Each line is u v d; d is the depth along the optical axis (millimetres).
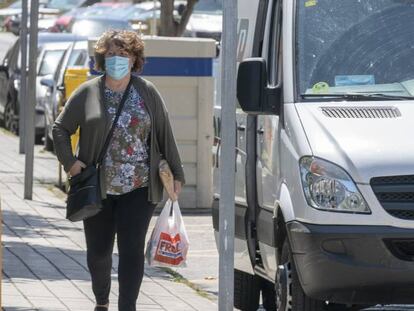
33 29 38125
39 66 59188
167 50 37094
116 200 18109
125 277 17891
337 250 17156
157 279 25703
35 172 46125
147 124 17969
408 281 17016
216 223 22875
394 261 16984
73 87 40625
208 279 26188
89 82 18172
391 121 17859
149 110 18016
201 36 65250
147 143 18062
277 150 18953
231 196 15398
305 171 17562
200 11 67125
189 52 37219
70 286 22984
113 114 17906
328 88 18734
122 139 17859
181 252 18406
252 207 20812
